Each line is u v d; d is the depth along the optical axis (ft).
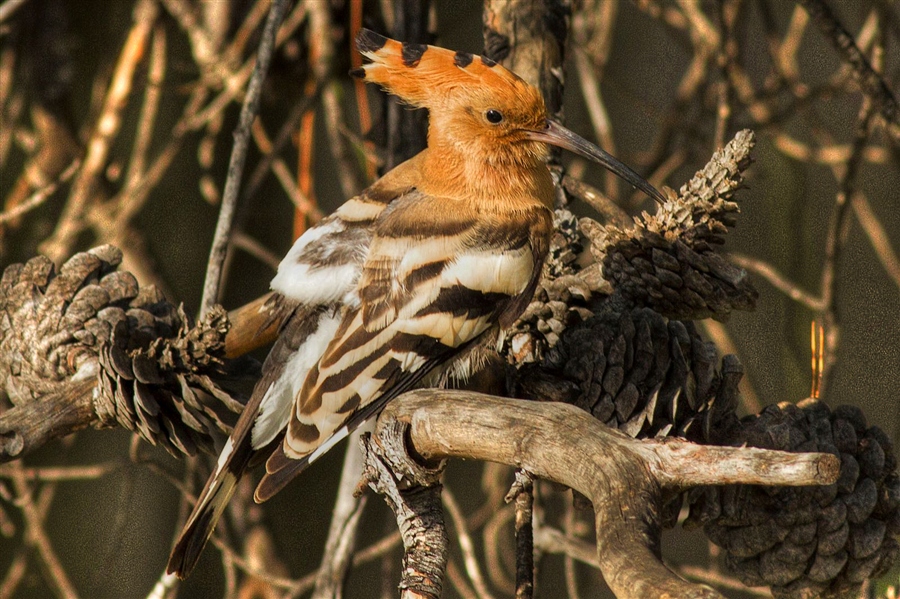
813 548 16.83
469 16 18.76
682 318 16.96
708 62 17.88
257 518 17.97
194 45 17.99
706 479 16.52
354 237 17.08
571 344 16.94
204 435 17.07
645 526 16.51
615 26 21.90
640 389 16.88
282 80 18.02
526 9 17.34
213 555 19.16
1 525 18.04
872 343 18.19
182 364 17.06
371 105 17.94
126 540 20.31
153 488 20.52
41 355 17.12
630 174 17.16
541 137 17.13
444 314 17.02
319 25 17.76
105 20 19.48
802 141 20.57
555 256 17.13
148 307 17.19
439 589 16.74
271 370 17.04
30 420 17.08
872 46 17.90
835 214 17.52
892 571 17.06
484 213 17.08
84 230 18.90
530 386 16.94
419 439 16.75
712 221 16.96
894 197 19.74
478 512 17.89
